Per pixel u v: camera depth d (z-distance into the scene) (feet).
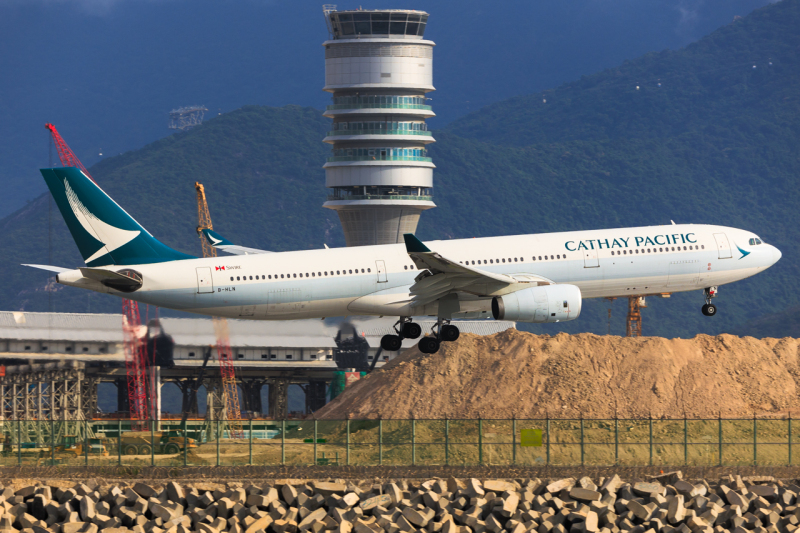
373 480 638.53
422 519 566.77
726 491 597.93
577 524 560.61
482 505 588.91
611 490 604.49
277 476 655.76
